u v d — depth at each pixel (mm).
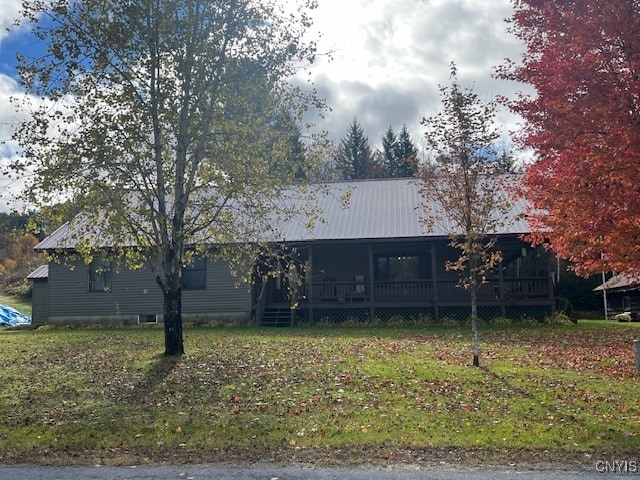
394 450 7496
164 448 7855
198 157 13258
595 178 9820
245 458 7320
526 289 23016
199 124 13047
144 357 14297
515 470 6559
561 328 20953
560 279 36250
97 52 12344
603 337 18219
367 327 22031
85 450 7871
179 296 14531
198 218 15375
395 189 28141
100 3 12219
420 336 18578
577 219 10469
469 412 9242
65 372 12789
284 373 12164
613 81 9711
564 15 10430
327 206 26766
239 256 14836
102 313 25516
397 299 23750
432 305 23391
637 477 6211
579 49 10070
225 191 13461
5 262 48906
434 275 23438
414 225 23953
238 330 21562
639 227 9766
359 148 63625
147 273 25469
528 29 11250
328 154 14562
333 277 26125
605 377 11797
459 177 13289
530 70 11094
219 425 8781
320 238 23500
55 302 25812
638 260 10352
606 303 32938
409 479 6270
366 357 13969
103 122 12227
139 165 12414
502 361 13602
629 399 9992
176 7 12578
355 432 8305
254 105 13508
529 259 25672
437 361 13508
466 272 23781
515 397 10156
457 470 6605
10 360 14594
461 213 13289
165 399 10336
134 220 13148
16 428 8906
